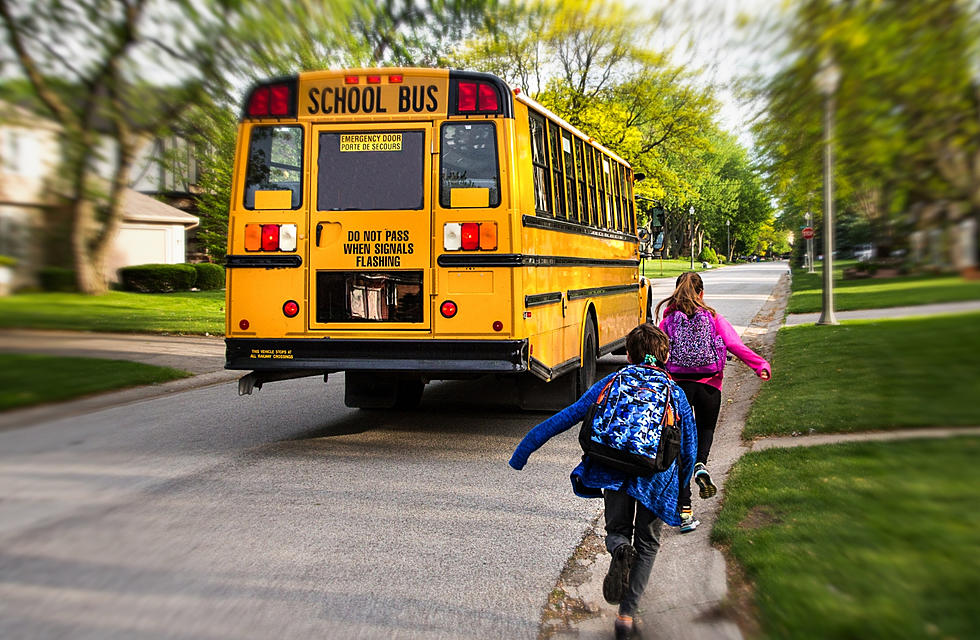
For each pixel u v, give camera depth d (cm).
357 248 852
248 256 864
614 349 1334
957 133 335
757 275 5634
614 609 488
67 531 614
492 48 2564
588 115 3173
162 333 1978
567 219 1027
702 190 8138
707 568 504
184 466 816
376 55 2270
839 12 336
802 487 613
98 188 2219
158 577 524
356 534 616
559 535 619
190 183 3838
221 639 436
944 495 566
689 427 466
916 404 722
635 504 472
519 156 852
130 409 1148
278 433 980
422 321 844
